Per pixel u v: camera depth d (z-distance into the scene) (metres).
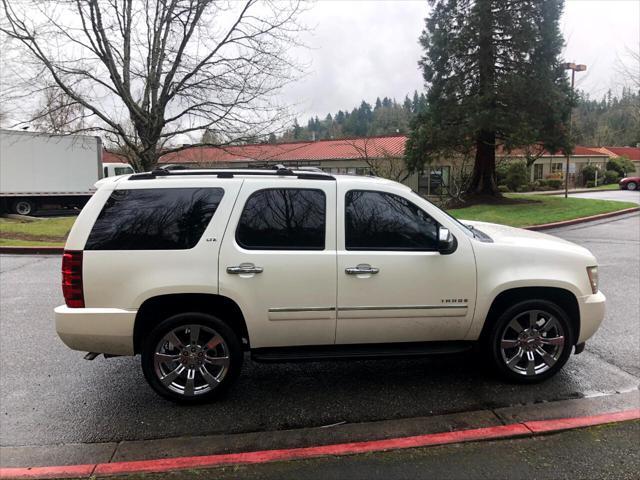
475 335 4.14
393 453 3.24
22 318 6.47
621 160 52.06
